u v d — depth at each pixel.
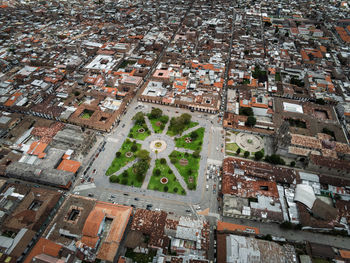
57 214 147.75
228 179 165.12
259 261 123.81
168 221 142.12
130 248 134.88
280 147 187.75
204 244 132.75
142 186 169.75
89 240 133.38
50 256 127.75
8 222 142.00
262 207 149.88
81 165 183.62
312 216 151.38
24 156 184.25
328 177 168.25
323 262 129.25
